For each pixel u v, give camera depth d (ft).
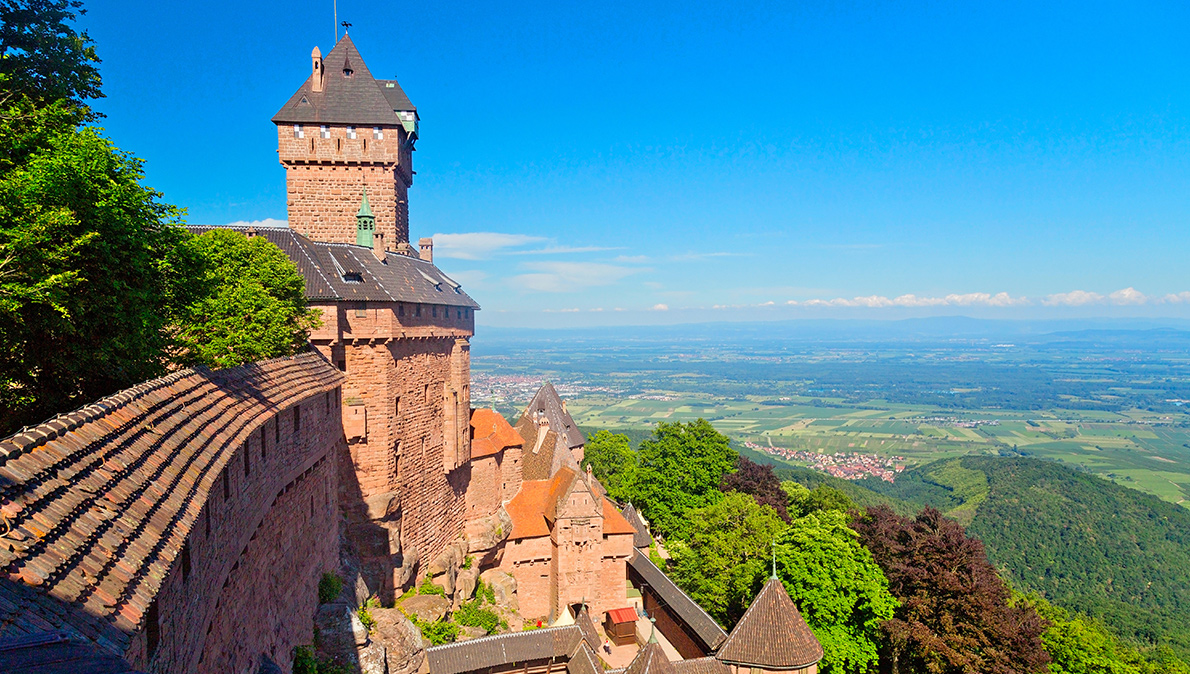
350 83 192.34
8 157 68.28
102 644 29.09
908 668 194.18
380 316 145.59
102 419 45.70
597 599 208.23
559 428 319.06
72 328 63.46
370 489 146.82
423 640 151.12
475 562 191.31
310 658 96.02
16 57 86.58
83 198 63.21
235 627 68.13
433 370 173.47
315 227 191.21
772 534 225.15
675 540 288.92
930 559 193.26
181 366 92.94
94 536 35.50
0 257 58.59
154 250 76.07
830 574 190.60
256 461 75.41
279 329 112.06
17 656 26.45
